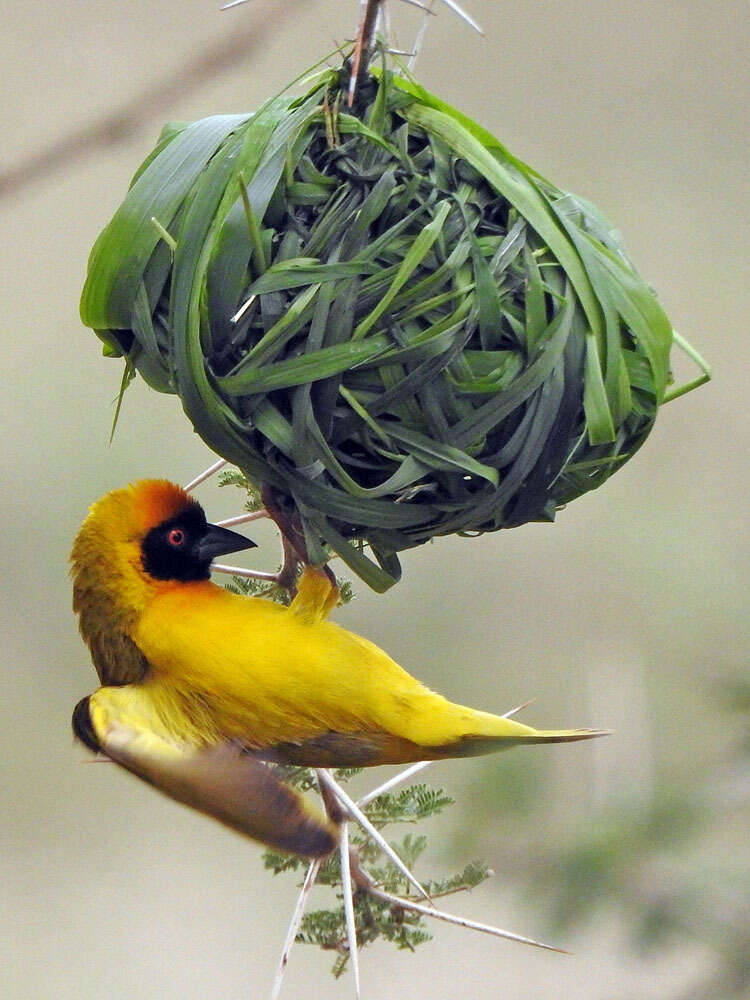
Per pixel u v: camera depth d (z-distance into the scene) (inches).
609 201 641.0
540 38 664.4
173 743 297.1
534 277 270.7
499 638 586.9
